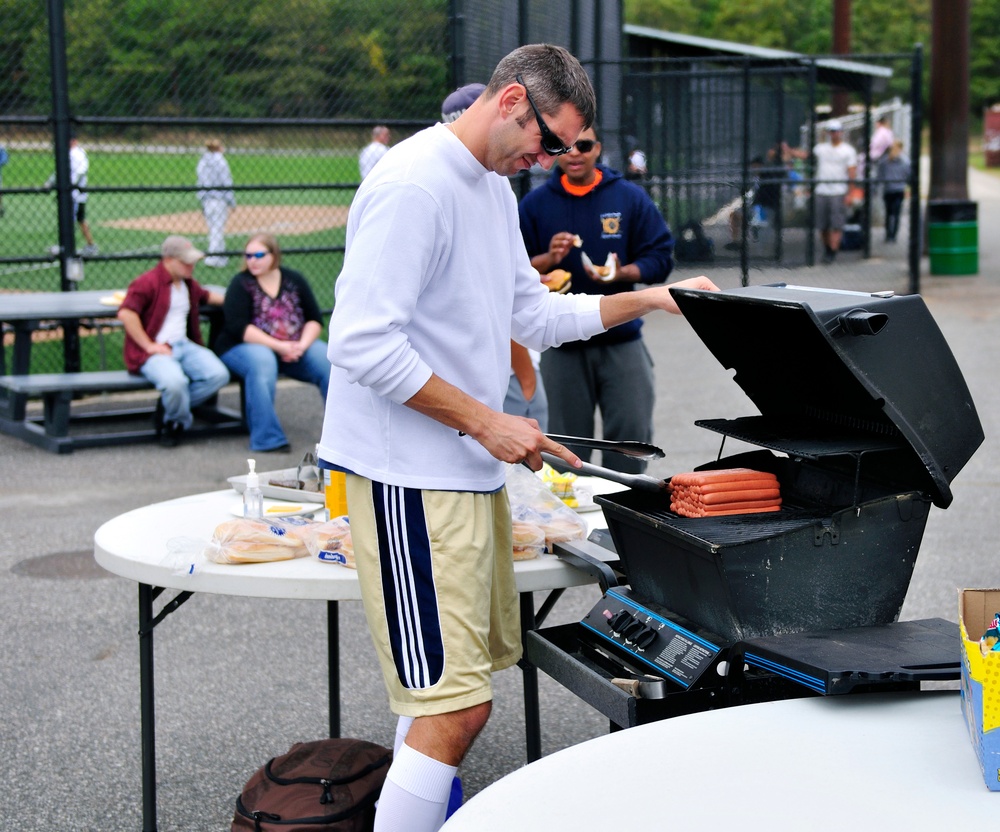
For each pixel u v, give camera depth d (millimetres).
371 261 2047
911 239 13359
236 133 10133
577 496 3033
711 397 8359
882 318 1943
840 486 2289
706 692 2047
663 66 15977
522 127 2068
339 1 9047
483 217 2170
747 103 11906
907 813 1553
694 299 2340
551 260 4676
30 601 4664
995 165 47125
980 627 1926
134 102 9117
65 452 7199
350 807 2482
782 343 2234
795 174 15164
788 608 2080
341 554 2422
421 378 2066
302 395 8945
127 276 11961
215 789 3184
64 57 8312
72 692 3834
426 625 2139
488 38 9133
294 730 3555
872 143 17359
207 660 4105
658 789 1635
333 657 3295
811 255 14414
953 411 2121
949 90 15531
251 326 7293
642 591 2354
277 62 9070
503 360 2295
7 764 3338
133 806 3100
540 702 3742
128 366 7355
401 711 2158
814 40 47000
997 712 1599
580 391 4730
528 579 2473
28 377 7469
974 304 12734
